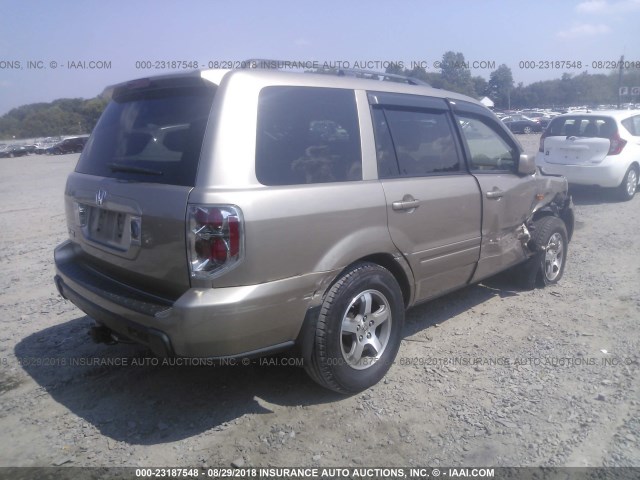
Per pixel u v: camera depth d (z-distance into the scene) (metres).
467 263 4.39
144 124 3.38
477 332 4.52
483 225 4.47
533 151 19.61
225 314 2.81
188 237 2.81
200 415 3.38
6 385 3.80
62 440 3.15
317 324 3.26
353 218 3.36
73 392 3.69
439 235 4.02
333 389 3.46
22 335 4.67
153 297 3.07
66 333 4.70
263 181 2.99
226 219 2.78
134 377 3.88
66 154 46.25
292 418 3.32
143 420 3.34
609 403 3.39
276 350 3.12
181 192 2.87
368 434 3.15
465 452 2.97
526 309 5.01
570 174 10.33
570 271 6.13
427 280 4.05
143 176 3.16
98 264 3.60
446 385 3.67
